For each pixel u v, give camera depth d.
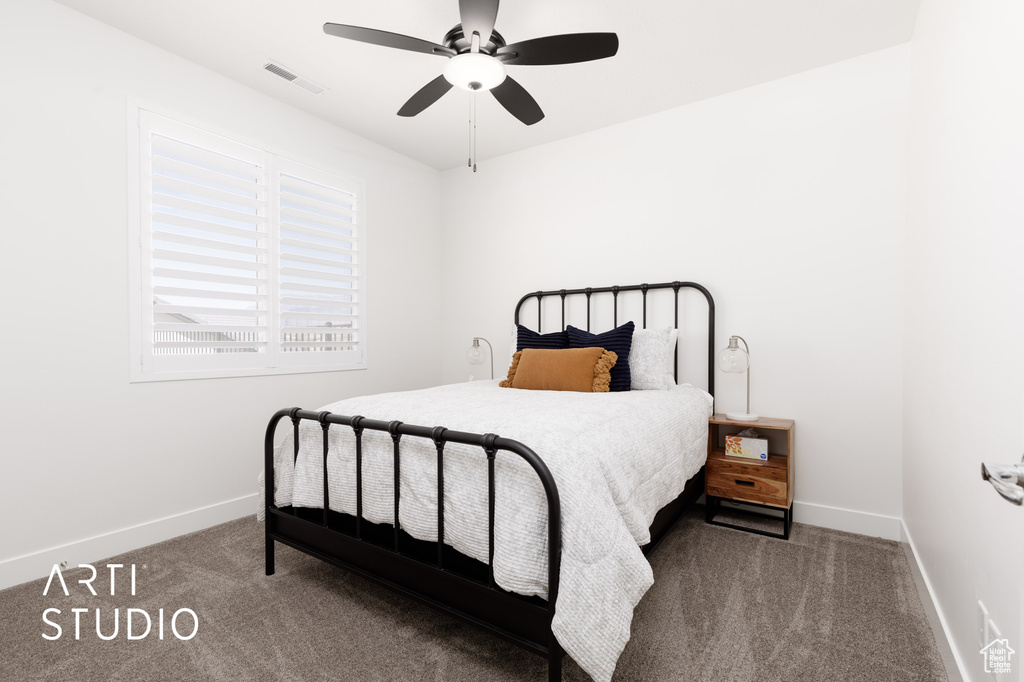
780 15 2.08
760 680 1.30
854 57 2.40
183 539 2.29
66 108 2.01
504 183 3.67
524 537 1.24
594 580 1.15
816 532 2.37
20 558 1.87
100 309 2.10
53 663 1.38
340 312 3.21
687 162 2.87
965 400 1.27
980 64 1.18
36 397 1.93
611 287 3.12
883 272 2.32
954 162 1.42
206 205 2.46
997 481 0.65
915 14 2.06
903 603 1.69
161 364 2.30
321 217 3.05
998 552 1.01
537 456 1.22
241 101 2.64
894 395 2.29
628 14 2.07
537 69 2.50
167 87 2.33
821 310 2.47
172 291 2.35
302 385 2.94
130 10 2.05
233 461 2.59
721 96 2.76
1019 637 0.88
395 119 3.06
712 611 1.64
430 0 1.99
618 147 3.12
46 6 1.96
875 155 2.35
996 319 1.04
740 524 2.48
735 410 2.71
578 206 3.29
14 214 1.87
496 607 1.30
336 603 1.70
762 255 2.63
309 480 1.83
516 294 3.60
